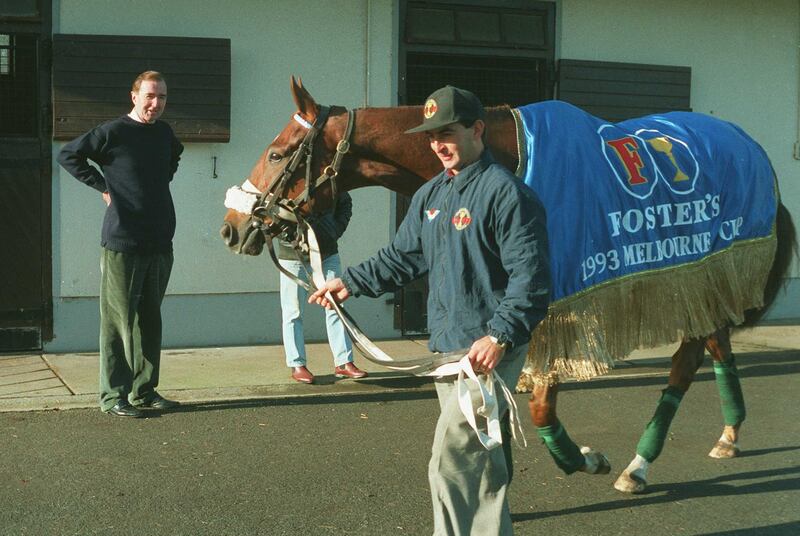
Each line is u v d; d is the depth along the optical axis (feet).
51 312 25.46
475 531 10.68
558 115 14.16
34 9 24.85
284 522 13.80
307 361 24.90
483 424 10.71
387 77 27.66
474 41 28.17
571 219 13.44
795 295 31.81
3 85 24.85
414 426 19.16
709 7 30.55
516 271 10.39
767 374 24.48
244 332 26.89
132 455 16.89
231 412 19.94
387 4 27.48
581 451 14.76
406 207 27.96
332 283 12.00
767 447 17.95
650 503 14.85
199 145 26.23
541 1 28.81
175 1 25.93
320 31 27.07
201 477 15.76
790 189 31.89
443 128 10.67
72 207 25.44
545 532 13.64
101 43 24.99
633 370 24.59
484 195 10.64
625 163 14.25
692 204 14.94
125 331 19.26
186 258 26.32
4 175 24.93
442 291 11.04
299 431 18.66
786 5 31.35
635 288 14.24
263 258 26.89
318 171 14.51
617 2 29.58
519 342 10.35
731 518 14.23
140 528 13.48
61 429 18.44
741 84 31.14
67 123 24.80
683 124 16.17
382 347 26.76
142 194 19.26
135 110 19.49
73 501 14.51
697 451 17.67
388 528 13.64
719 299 15.61
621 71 29.40
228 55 25.84
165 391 21.47
